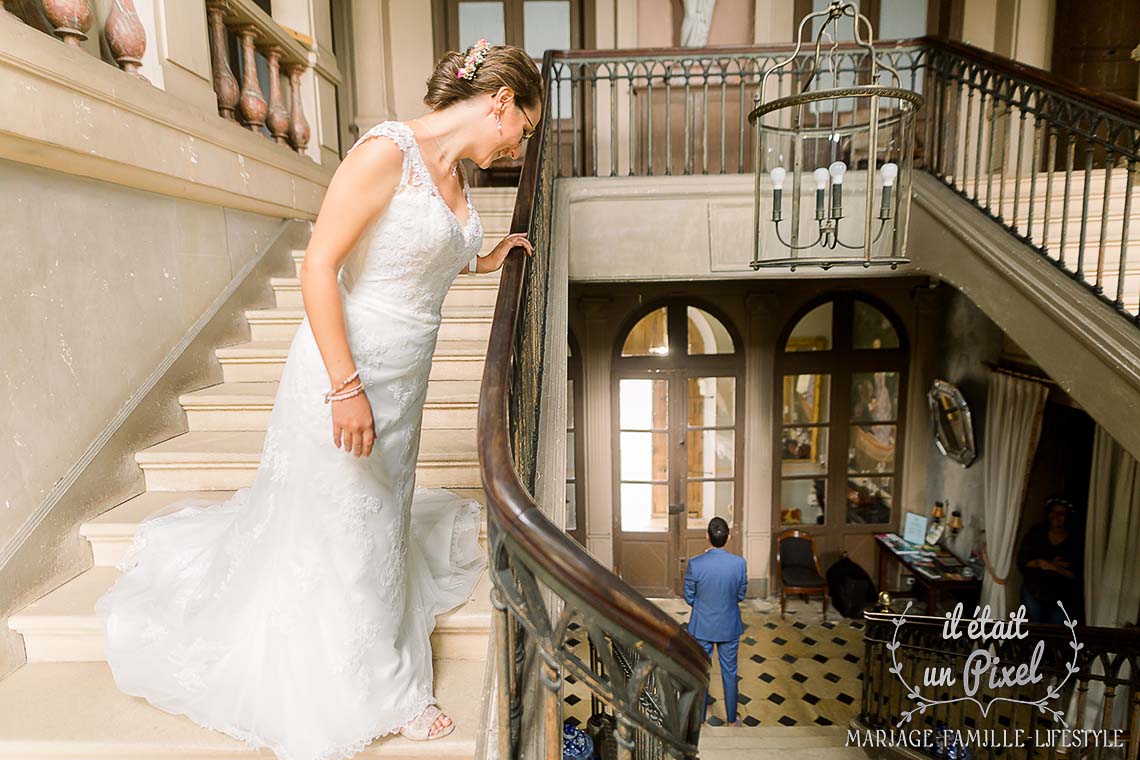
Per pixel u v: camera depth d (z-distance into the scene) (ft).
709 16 18.84
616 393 25.55
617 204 14.35
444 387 8.84
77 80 6.14
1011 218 11.86
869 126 8.14
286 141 12.90
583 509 25.96
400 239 4.05
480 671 5.27
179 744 4.48
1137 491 16.34
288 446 4.31
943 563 22.75
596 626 3.11
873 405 25.64
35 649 5.54
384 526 4.46
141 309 7.65
